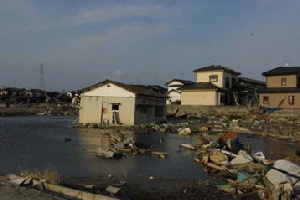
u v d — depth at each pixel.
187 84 60.62
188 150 18.30
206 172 12.69
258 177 10.44
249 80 64.38
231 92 53.56
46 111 67.88
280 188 8.77
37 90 96.50
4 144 19.48
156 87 67.06
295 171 10.12
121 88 32.38
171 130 29.62
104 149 16.03
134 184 10.62
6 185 9.20
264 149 19.09
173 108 49.41
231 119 39.25
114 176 11.70
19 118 50.94
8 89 86.88
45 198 8.06
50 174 10.37
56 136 24.28
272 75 45.09
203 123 35.91
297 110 39.94
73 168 12.88
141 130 29.23
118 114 32.41
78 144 19.86
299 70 44.09
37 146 18.84
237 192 9.66
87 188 9.77
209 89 49.97
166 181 11.11
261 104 44.56
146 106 34.72
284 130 27.77
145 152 16.98
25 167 12.88
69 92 97.56
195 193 9.68
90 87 33.19
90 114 33.16
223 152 15.02
